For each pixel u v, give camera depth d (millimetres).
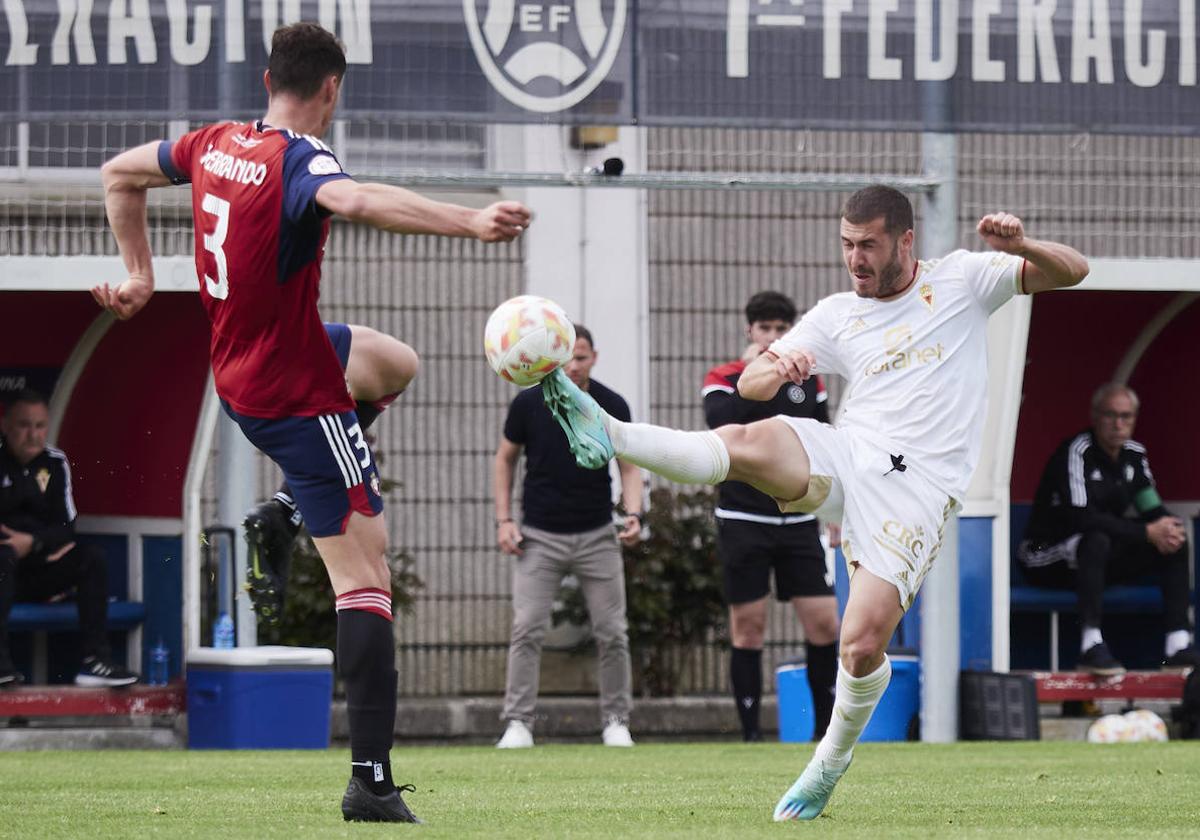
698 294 47406
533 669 35750
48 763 29328
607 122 34250
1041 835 16500
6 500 36469
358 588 17344
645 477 45938
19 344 40469
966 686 37156
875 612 17922
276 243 16578
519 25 34062
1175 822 18562
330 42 17688
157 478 39812
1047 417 43562
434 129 42656
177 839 15898
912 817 18938
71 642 40438
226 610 36656
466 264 46500
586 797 21938
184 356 39375
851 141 46531
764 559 35406
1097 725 36750
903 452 18516
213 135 17672
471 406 46438
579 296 46875
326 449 17156
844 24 34938
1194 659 38375
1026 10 35500
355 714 17328
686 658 45688
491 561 46406
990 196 42719
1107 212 41719
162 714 36281
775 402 34781
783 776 25984
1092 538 38656
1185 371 42750
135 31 33656
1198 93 36000
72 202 36750
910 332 19031
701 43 34531
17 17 33562
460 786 23969
